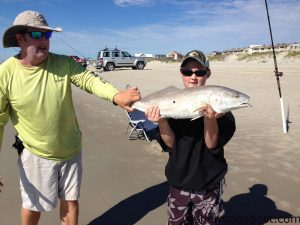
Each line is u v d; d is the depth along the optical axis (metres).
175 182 3.17
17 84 3.17
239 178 5.61
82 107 12.34
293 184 5.36
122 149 7.23
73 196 3.61
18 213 4.56
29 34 3.03
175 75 24.64
